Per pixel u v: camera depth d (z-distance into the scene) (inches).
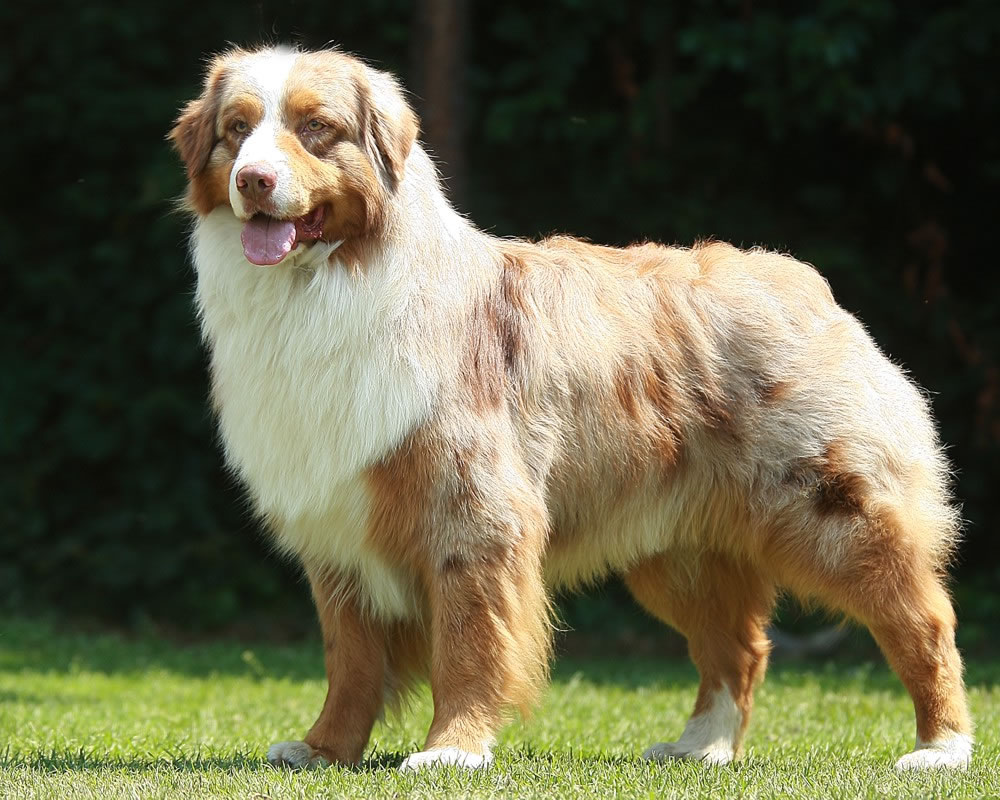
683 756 345.4
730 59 671.1
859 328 346.3
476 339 307.4
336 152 293.7
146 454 722.2
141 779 281.6
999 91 693.3
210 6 735.7
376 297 294.8
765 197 748.0
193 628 706.8
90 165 745.0
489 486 300.5
